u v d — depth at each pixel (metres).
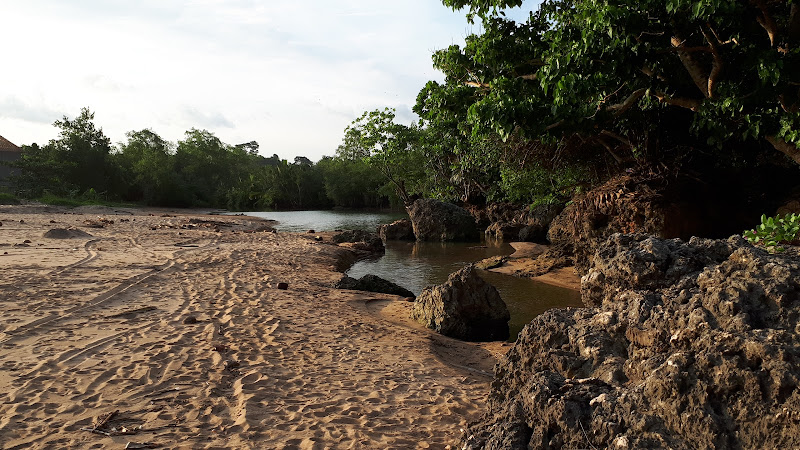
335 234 28.34
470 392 6.37
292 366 6.80
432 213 29.80
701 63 9.52
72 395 5.42
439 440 4.89
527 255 20.22
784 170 13.84
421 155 37.19
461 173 27.81
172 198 70.31
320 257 18.97
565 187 17.44
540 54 11.59
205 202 77.75
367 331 9.09
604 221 14.57
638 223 13.22
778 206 13.41
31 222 26.00
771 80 7.41
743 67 8.03
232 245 21.00
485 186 30.98
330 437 4.80
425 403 5.86
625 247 4.18
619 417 2.79
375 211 70.38
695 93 11.60
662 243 4.02
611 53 8.46
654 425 2.68
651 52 8.70
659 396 2.72
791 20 8.02
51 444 4.39
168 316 8.89
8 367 6.10
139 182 68.94
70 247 17.11
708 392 2.60
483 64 12.81
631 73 9.02
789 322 2.75
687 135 13.95
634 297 3.60
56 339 7.24
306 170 87.19
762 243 5.34
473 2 11.34
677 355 2.80
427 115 15.90
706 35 7.90
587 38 8.23
